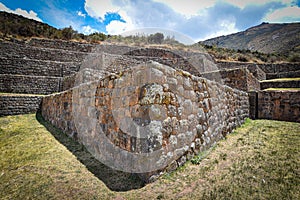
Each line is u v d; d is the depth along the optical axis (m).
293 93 6.49
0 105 7.51
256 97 7.44
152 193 2.08
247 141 3.72
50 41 15.22
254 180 2.20
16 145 4.14
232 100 4.98
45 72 11.53
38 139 4.46
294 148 3.09
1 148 4.04
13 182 2.59
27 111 8.05
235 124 5.00
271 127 4.94
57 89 10.45
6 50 12.05
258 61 20.72
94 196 2.12
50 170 2.84
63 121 5.11
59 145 4.01
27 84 9.79
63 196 2.17
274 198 1.85
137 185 2.26
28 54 12.62
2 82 9.25
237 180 2.23
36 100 8.29
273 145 3.35
